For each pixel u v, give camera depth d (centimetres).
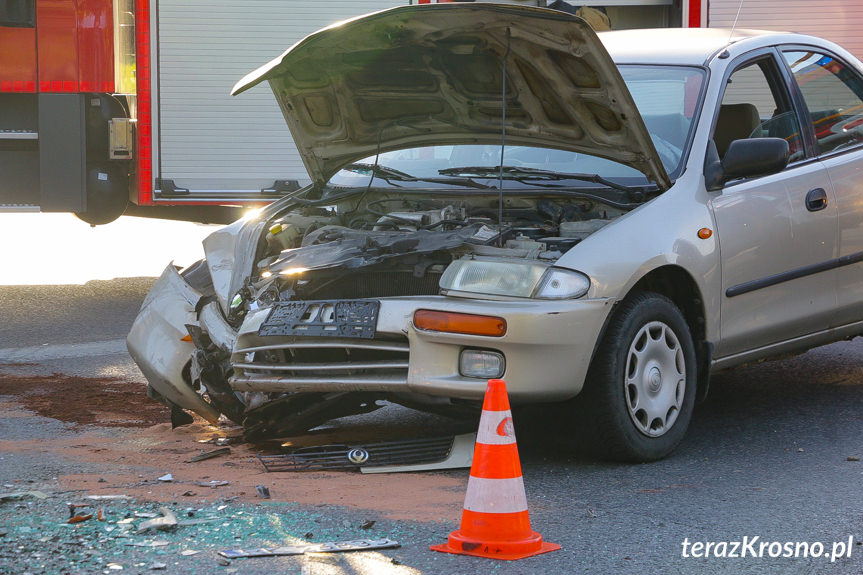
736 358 812
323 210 901
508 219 824
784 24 1677
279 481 687
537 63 746
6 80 1517
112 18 1538
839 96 924
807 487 684
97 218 1603
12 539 566
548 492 671
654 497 661
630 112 739
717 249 775
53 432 822
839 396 953
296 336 729
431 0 1612
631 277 715
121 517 605
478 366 687
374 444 748
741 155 783
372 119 887
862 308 899
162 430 836
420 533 586
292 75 836
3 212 1535
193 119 1608
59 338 1232
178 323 827
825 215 858
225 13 1608
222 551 552
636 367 729
